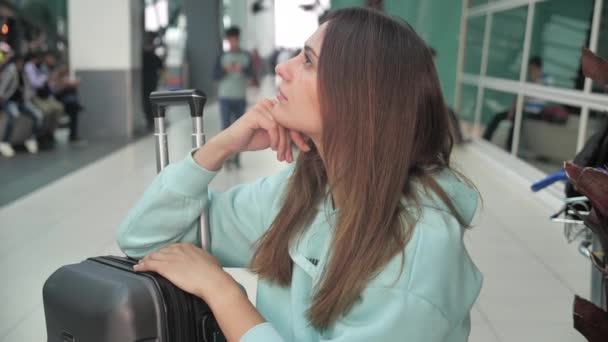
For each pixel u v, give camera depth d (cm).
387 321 76
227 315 90
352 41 82
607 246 94
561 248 393
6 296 311
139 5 966
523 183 576
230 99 686
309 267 91
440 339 78
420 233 79
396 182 82
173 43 1570
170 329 94
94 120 905
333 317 81
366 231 80
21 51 798
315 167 97
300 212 96
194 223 110
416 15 925
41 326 277
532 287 328
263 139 105
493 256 376
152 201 105
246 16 2734
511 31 677
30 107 753
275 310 98
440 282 78
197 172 104
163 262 99
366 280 79
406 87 82
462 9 911
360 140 81
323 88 83
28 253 379
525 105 612
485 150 739
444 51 929
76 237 413
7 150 734
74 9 887
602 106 434
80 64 897
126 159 721
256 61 1936
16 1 846
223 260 116
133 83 934
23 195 534
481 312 296
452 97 938
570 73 502
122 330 92
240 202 113
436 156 89
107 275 99
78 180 600
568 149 498
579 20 487
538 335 273
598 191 84
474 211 90
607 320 93
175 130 967
